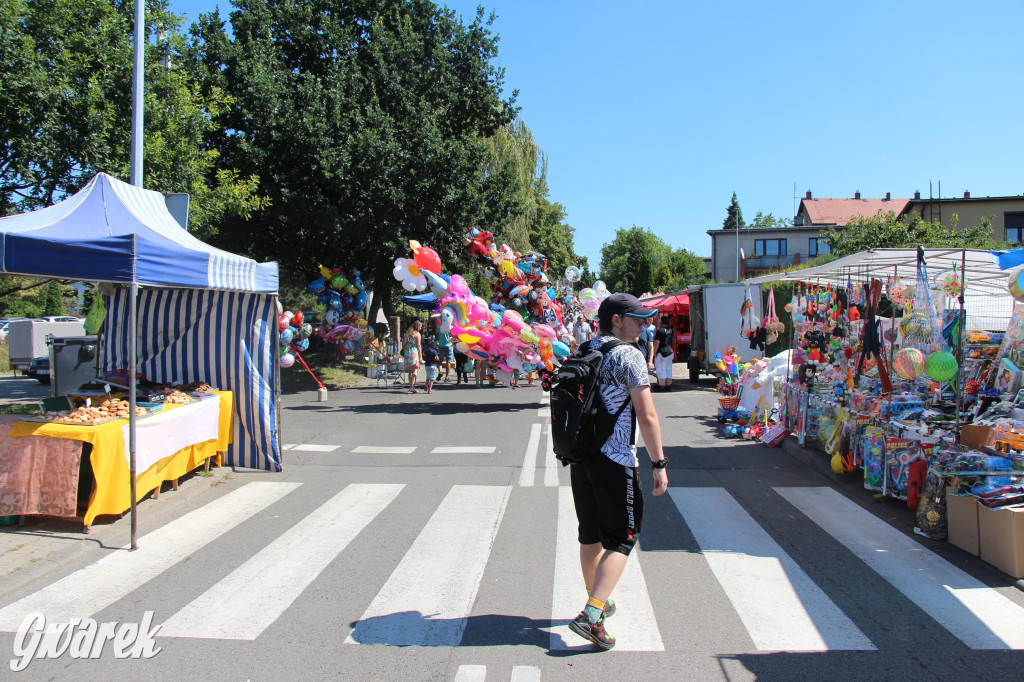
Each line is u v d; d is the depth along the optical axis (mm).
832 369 8391
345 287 19812
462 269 22391
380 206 17578
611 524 3564
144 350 7941
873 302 7219
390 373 18516
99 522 5746
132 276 5195
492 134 21516
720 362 10930
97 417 5504
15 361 20453
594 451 3514
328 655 3516
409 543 5285
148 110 11352
